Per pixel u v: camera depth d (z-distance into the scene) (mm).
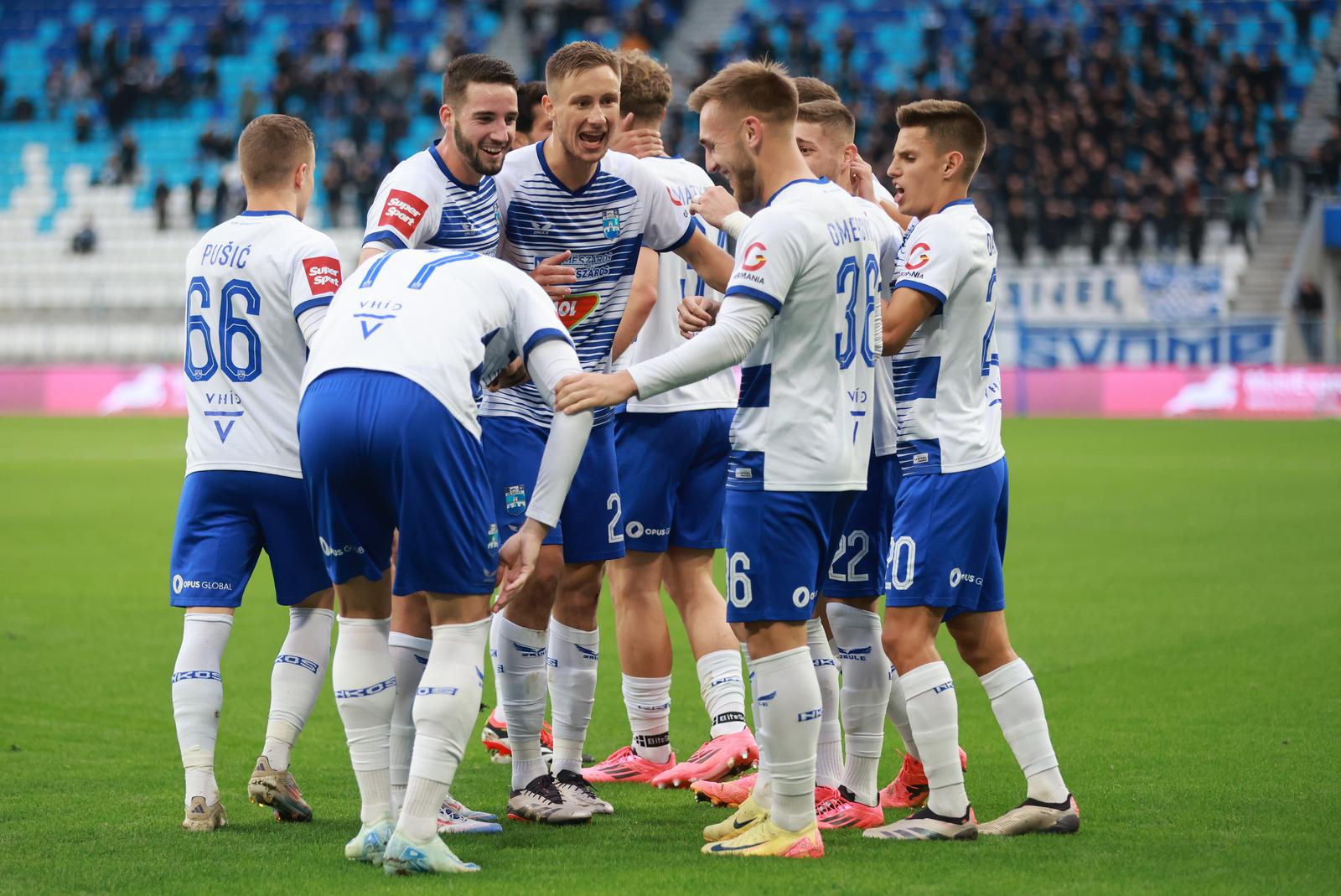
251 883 9141
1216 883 9070
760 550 9906
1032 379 63719
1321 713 14555
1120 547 27500
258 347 10977
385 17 82500
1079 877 9219
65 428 59562
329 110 77688
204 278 11008
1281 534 28844
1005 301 64188
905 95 72750
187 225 77562
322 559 11172
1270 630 19188
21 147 82062
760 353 10000
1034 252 68438
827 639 12586
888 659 11438
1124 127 70875
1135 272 62812
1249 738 13578
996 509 10508
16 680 16656
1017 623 20156
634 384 9562
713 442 13391
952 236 10344
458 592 9492
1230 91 71188
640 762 13031
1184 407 61656
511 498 11445
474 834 10680
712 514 13445
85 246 75812
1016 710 10633
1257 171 69312
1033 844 10109
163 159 81000
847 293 10016
